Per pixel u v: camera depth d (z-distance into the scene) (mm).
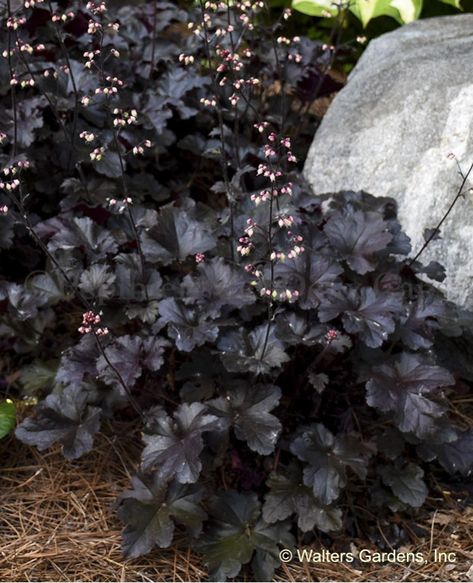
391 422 1677
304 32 2482
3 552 1579
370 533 1621
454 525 1629
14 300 1729
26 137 1877
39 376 1730
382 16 2365
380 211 1802
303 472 1586
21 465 1693
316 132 2035
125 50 2139
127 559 1557
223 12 2217
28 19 1988
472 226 1759
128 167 2047
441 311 1676
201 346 1661
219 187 1763
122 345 1634
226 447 1624
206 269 1658
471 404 1774
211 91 2092
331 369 1703
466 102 1825
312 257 1662
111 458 1699
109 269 1739
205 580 1561
